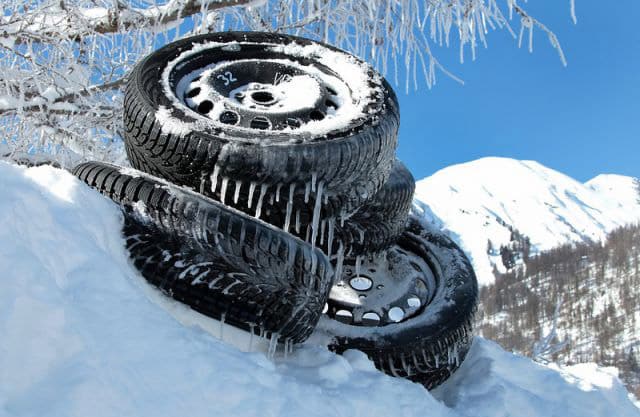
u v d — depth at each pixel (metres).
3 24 5.63
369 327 3.41
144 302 2.29
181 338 2.17
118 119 6.50
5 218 2.12
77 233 2.40
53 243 2.25
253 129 3.07
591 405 3.47
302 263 2.70
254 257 2.63
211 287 2.61
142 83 3.37
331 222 3.27
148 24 6.17
